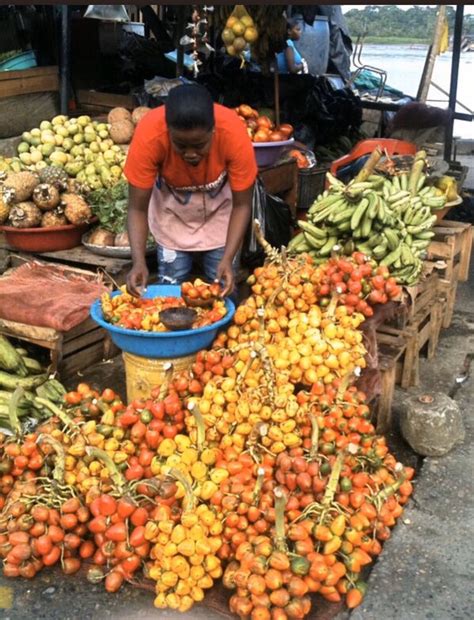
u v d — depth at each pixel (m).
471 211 7.02
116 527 2.51
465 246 4.90
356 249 3.65
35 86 6.40
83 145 5.54
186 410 2.88
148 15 8.19
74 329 4.00
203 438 2.73
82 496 2.72
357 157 5.47
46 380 3.67
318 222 3.78
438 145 7.89
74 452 2.74
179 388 2.98
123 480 2.64
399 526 2.94
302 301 3.29
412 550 2.80
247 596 2.38
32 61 6.49
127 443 2.79
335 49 11.18
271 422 2.79
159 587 2.45
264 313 3.04
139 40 8.00
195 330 3.08
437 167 5.28
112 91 7.50
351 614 2.50
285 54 7.58
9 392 3.51
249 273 4.71
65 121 5.62
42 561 2.64
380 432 3.64
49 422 2.95
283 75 7.00
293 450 2.73
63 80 6.57
